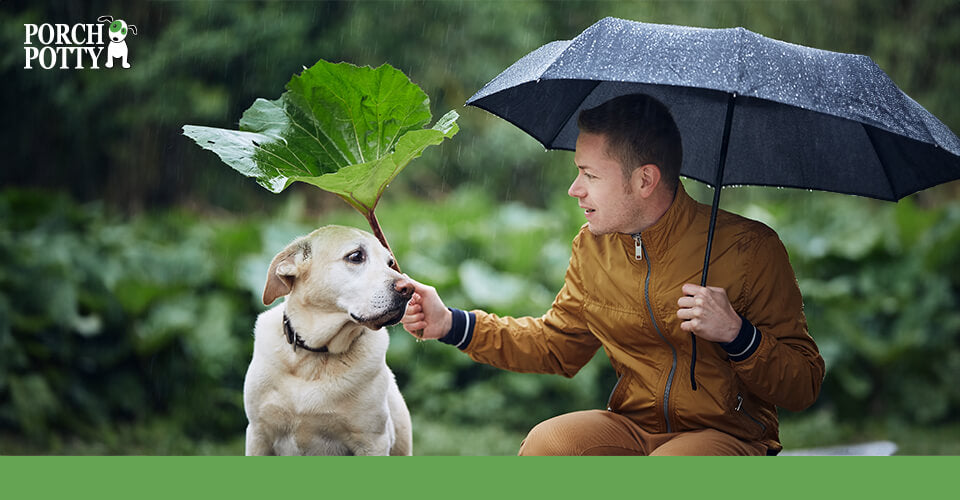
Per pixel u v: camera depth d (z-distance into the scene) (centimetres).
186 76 1203
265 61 1210
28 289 720
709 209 316
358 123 313
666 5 1358
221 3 1202
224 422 763
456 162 1454
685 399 307
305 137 309
